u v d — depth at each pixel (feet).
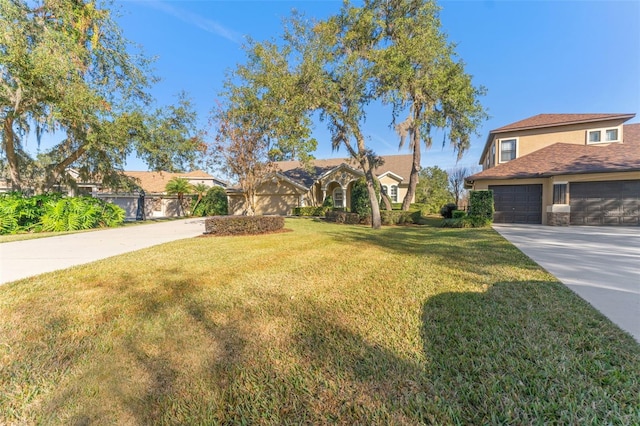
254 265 17.70
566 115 54.85
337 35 39.09
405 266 16.94
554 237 28.04
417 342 7.88
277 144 37.45
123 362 7.30
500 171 47.03
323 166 86.99
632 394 5.56
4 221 34.73
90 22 38.83
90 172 51.70
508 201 46.21
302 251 22.48
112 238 31.48
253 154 37.19
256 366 6.98
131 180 57.06
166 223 55.26
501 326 8.64
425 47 35.35
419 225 47.01
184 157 49.57
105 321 9.73
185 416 5.48
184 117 48.78
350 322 9.30
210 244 26.32
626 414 5.08
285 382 6.37
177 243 27.02
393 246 24.64
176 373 6.80
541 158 47.65
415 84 36.60
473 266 16.35
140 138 43.86
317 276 15.03
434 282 13.50
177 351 7.77
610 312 9.46
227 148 36.35
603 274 14.24
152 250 23.21
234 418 5.43
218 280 14.44
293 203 80.12
